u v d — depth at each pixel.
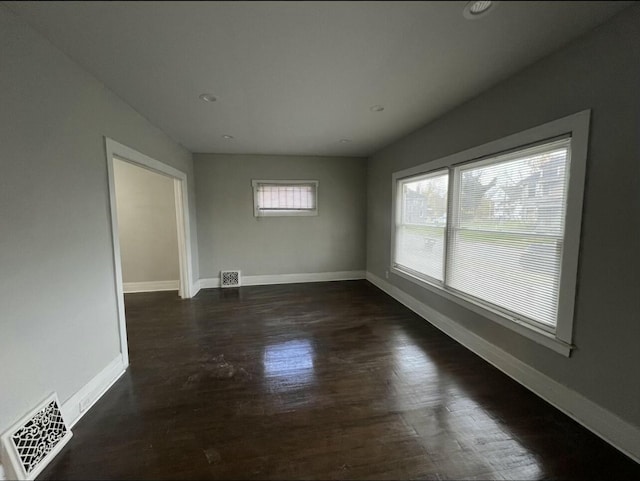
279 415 1.89
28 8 1.39
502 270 2.37
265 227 5.18
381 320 3.53
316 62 1.94
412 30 1.59
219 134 3.68
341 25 1.55
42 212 1.63
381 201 4.77
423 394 2.09
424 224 3.56
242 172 5.01
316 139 4.00
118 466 1.52
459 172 2.86
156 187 4.73
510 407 1.94
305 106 2.72
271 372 2.40
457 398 2.04
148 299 4.41
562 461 1.52
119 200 4.63
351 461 1.54
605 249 1.61
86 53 1.80
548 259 1.98
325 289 4.92
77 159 1.92
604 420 1.64
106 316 2.22
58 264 1.75
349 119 3.12
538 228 2.05
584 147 1.68
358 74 2.11
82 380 1.94
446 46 1.76
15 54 1.46
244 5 1.38
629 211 1.50
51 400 1.64
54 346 1.70
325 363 2.54
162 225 4.81
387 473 1.47
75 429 1.78
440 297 3.21
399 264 4.26
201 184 4.90
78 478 1.45
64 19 1.48
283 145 4.36
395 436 1.71
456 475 1.45
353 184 5.41
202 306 4.07
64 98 1.80
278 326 3.36
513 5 1.40
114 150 2.38
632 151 1.48
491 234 2.47
